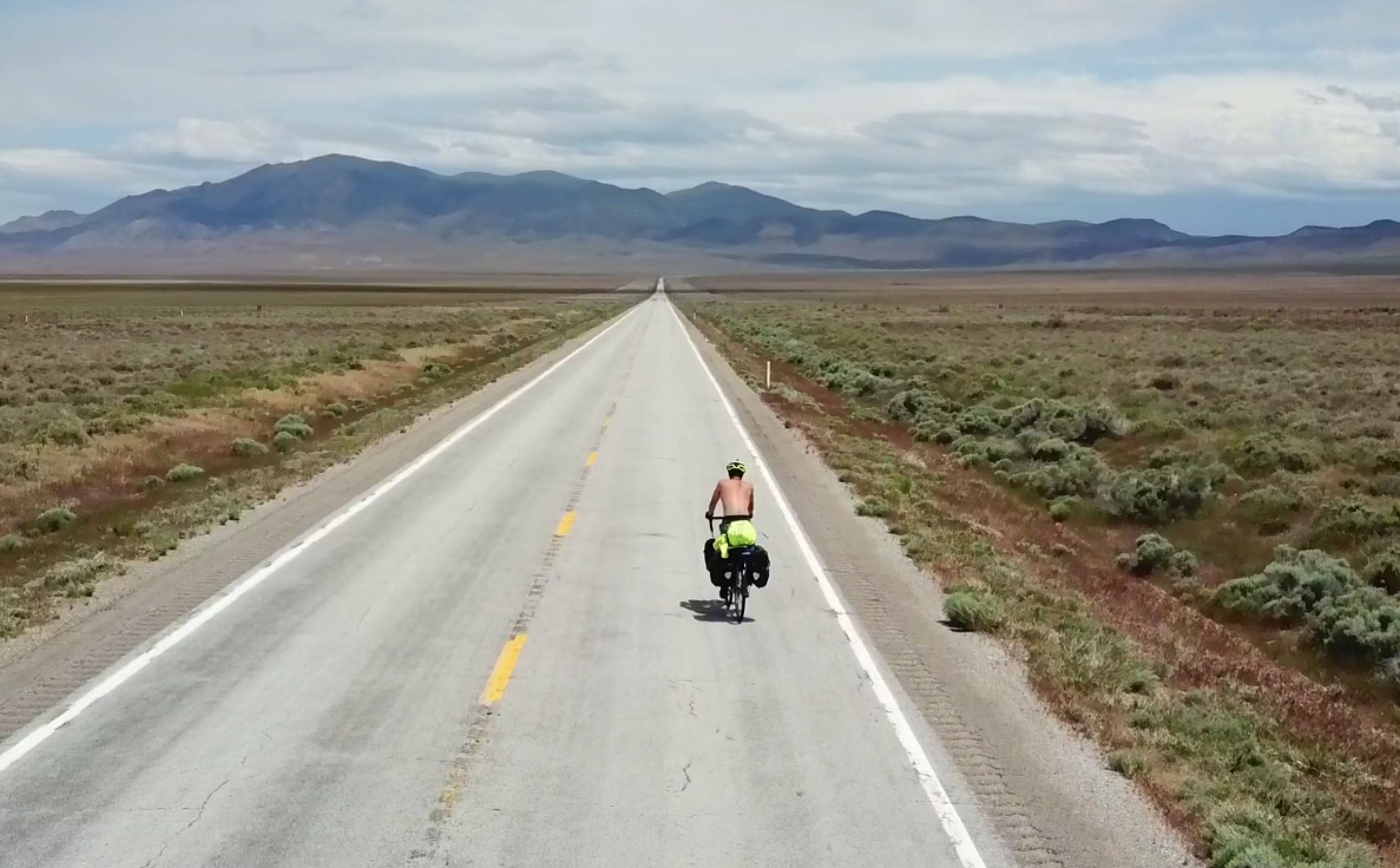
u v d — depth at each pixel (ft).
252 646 42.34
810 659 42.50
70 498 74.02
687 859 26.78
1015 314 381.40
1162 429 115.65
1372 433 111.34
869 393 157.07
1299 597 63.16
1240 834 28.89
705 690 38.73
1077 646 45.83
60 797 29.22
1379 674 54.08
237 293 587.27
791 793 30.66
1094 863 27.37
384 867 25.96
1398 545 71.41
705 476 82.53
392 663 40.68
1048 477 95.30
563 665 40.88
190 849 26.55
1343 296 522.47
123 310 362.94
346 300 506.89
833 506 73.51
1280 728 42.91
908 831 28.60
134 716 35.09
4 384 136.05
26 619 45.21
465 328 282.77
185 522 63.67
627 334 268.21
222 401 121.80
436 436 100.68
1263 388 148.97
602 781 31.09
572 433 103.55
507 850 27.02
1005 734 35.68
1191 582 70.13
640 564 56.54
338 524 64.34
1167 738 36.63
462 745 33.32
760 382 158.30
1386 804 36.81
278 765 31.58
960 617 48.11
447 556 57.06
